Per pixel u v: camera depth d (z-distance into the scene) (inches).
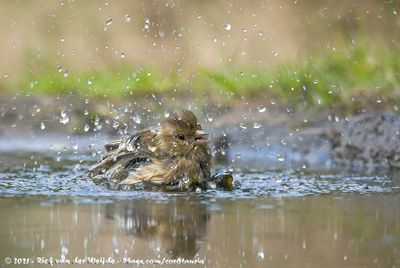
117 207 519.8
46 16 1285.7
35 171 682.8
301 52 1015.0
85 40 1227.2
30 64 1135.0
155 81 1031.0
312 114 868.0
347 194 577.6
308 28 1153.4
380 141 772.6
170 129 621.6
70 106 962.7
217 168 719.7
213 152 828.6
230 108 922.1
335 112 853.8
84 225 463.5
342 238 433.7
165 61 1152.8
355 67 908.0
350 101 865.5
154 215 491.5
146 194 576.4
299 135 834.2
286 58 1028.5
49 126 925.8
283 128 852.6
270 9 1244.5
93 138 893.8
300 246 418.0
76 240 430.0
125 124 855.7
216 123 883.4
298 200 552.4
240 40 1179.3
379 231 449.4
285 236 438.6
